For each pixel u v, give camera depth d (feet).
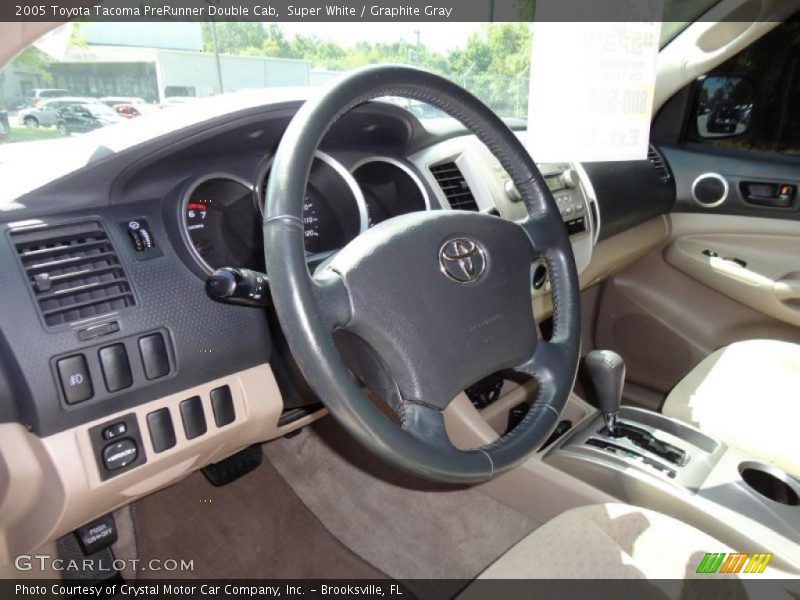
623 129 5.30
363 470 5.24
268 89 4.13
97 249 3.00
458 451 2.45
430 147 4.57
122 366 2.93
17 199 2.90
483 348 2.68
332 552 4.73
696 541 3.02
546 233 3.15
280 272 2.24
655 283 7.02
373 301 2.44
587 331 7.63
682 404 4.59
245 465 4.98
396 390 2.52
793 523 3.17
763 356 4.74
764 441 4.00
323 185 3.94
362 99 2.64
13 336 2.66
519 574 2.85
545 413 2.81
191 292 3.22
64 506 2.88
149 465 3.09
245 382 3.45
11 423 2.76
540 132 5.05
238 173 3.57
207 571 4.52
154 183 3.29
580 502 3.66
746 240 6.48
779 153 6.27
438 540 4.59
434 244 2.64
